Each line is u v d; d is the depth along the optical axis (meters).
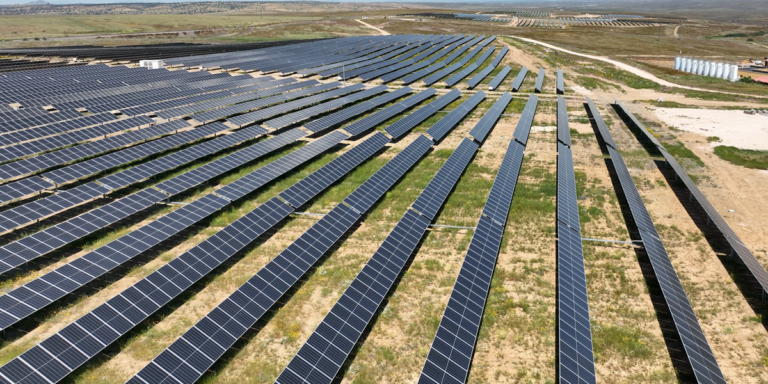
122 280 29.41
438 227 36.91
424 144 54.22
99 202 39.94
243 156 48.41
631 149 57.16
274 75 100.44
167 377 20.52
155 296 25.72
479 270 28.98
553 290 29.31
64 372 20.77
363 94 80.25
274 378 22.34
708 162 52.72
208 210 36.59
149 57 119.50
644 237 33.12
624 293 29.05
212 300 27.80
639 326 26.28
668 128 66.62
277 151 53.62
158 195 38.56
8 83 75.56
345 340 23.28
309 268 30.02
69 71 87.69
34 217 34.09
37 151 47.59
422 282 29.91
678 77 110.69
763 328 26.16
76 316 25.97
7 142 49.62
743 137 61.88
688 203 42.12
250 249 33.38
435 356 21.81
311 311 27.16
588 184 46.06
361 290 26.53
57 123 56.50
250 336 25.06
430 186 40.84
